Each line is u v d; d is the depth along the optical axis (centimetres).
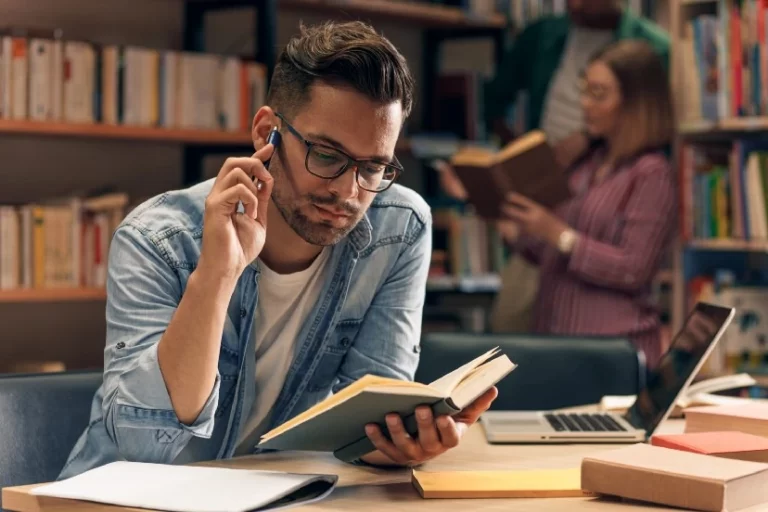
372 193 182
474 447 204
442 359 285
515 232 462
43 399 218
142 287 186
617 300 408
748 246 433
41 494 154
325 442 171
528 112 497
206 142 416
